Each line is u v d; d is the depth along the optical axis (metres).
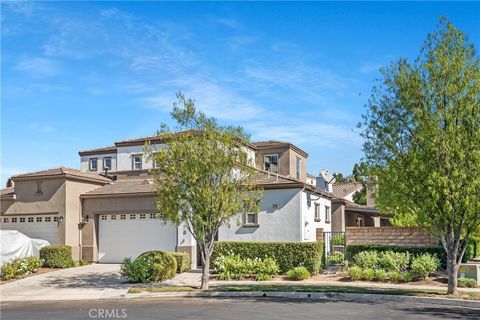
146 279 23.39
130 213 30.08
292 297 19.12
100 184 33.09
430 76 18.22
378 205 20.92
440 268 23.81
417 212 18.62
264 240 27.64
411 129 18.48
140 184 31.95
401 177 18.41
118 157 37.53
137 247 29.88
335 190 53.06
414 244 24.64
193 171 20.64
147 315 14.95
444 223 18.14
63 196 30.33
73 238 30.47
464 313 15.10
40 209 30.86
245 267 24.44
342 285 21.41
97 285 23.16
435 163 17.97
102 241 30.83
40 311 16.67
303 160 40.44
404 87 18.45
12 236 27.45
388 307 16.23
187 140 21.09
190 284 22.72
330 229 34.41
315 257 24.44
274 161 37.28
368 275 22.53
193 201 20.94
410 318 14.10
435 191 17.45
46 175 30.69
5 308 17.81
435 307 16.31
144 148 22.06
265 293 19.58
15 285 23.89
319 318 14.05
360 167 19.67
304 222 27.89
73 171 31.73
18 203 31.58
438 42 18.50
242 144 21.97
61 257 28.44
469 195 17.39
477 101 17.70
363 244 25.36
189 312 15.34
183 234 28.36
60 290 22.16
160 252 24.66
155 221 29.59
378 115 19.12
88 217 31.02
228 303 17.38
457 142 17.47
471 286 20.69
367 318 14.07
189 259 27.47
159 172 21.58
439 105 18.03
